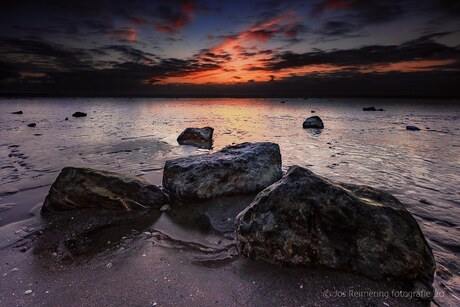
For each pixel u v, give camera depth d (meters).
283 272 4.24
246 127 25.02
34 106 58.75
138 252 4.93
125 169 10.34
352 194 4.61
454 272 4.44
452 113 45.31
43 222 6.14
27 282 4.13
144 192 6.96
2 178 9.20
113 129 22.28
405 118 35.44
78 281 4.14
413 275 3.90
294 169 5.05
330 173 10.09
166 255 4.83
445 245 5.30
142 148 14.41
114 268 4.46
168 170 7.91
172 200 7.35
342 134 20.39
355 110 56.09
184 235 5.57
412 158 12.58
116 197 6.72
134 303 3.67
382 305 3.58
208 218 6.33
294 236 4.35
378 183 9.09
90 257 4.81
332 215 4.37
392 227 4.12
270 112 49.41
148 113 43.19
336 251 4.18
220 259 4.69
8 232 5.67
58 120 29.03
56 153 13.05
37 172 9.91
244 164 7.84
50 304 3.66
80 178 6.80
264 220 4.59
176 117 36.12
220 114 43.22
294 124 27.80
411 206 7.23
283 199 4.64
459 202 7.50
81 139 17.09
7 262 4.65
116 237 5.50
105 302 3.69
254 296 3.79
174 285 4.03
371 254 4.06
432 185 8.91
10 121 27.31
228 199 7.30
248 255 4.64
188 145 15.41
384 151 14.12
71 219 6.26
